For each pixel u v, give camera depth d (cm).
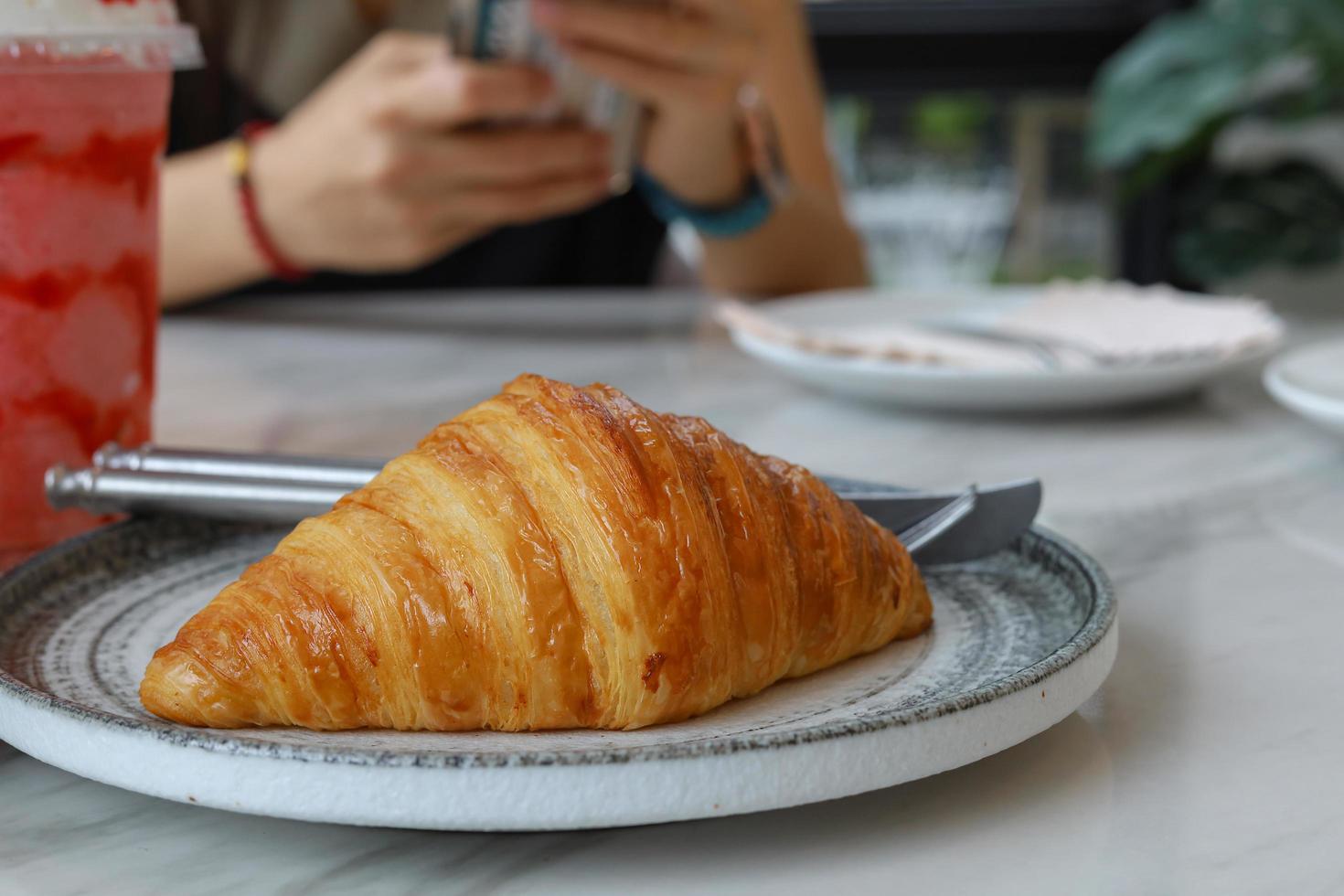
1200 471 54
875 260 174
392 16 114
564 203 90
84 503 40
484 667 32
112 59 40
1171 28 152
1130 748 33
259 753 28
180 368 72
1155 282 172
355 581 32
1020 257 174
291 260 92
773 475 35
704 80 90
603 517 32
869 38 167
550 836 30
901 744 29
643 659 31
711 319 86
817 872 29
